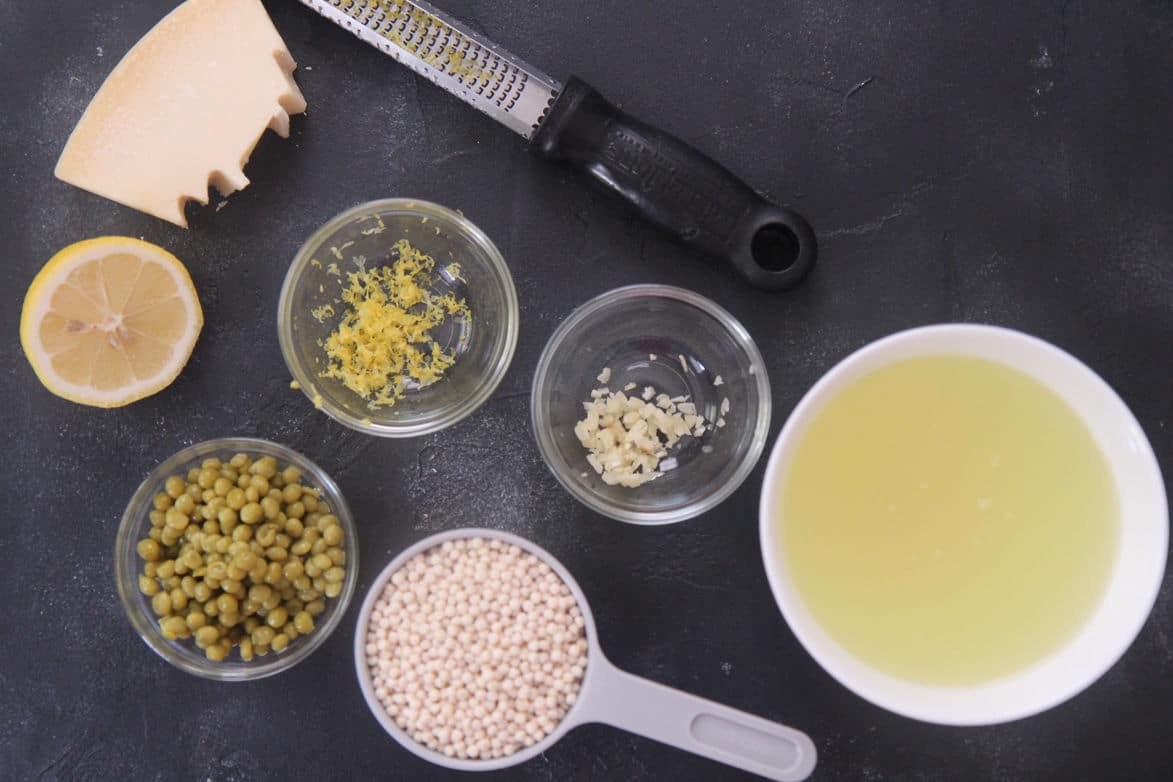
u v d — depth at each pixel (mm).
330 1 528
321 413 549
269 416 549
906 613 504
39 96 545
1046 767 541
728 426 555
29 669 550
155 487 532
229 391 549
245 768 549
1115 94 541
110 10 544
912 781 543
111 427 550
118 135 534
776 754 525
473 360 556
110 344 532
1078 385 486
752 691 546
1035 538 501
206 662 534
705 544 546
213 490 523
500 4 543
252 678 529
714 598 546
